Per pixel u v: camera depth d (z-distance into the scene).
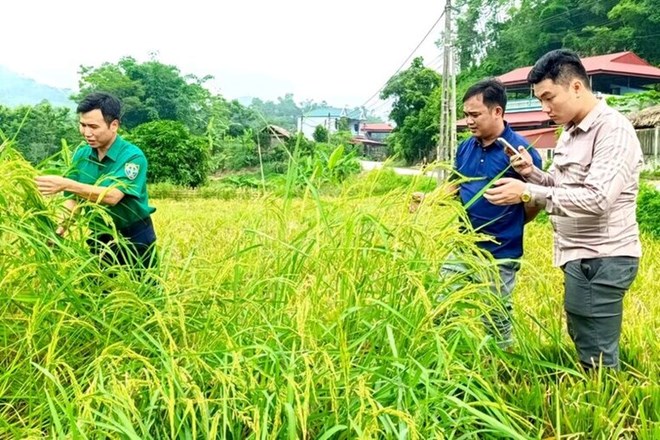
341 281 3.09
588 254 3.48
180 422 2.44
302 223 3.54
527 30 62.56
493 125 3.90
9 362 3.00
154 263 4.12
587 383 3.33
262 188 3.76
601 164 3.32
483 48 69.75
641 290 5.72
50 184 3.43
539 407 3.15
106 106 4.12
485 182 3.95
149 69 62.38
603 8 58.72
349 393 2.54
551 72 3.45
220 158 36.12
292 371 2.42
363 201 3.52
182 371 2.48
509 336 3.85
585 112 3.46
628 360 3.97
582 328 3.57
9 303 3.01
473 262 3.29
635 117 30.81
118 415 2.24
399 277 3.14
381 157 50.97
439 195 3.39
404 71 51.91
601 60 49.94
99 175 4.28
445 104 24.25
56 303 2.98
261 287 3.29
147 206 4.39
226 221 4.21
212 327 3.03
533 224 11.73
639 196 11.16
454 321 3.01
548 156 38.12
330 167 3.74
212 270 3.45
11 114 32.75
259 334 2.98
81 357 3.06
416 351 2.85
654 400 3.30
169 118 63.00
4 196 3.24
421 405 2.47
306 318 2.82
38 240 3.03
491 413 2.83
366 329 3.02
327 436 2.32
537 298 4.89
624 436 3.12
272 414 2.48
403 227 3.25
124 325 3.15
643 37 55.12
